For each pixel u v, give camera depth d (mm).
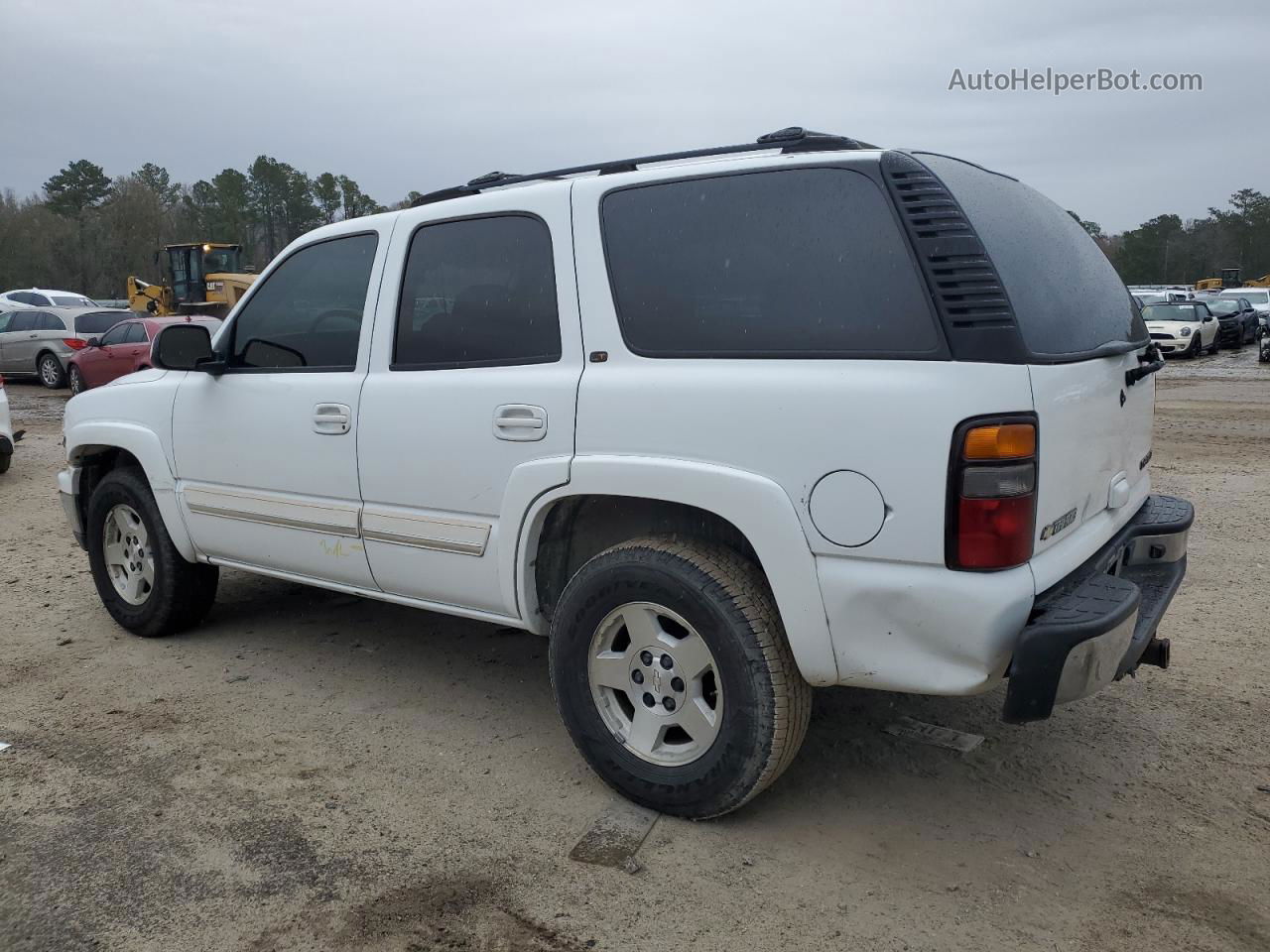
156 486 4484
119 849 2973
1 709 4008
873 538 2604
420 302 3580
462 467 3387
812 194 2795
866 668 2697
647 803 3111
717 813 3000
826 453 2645
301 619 5113
